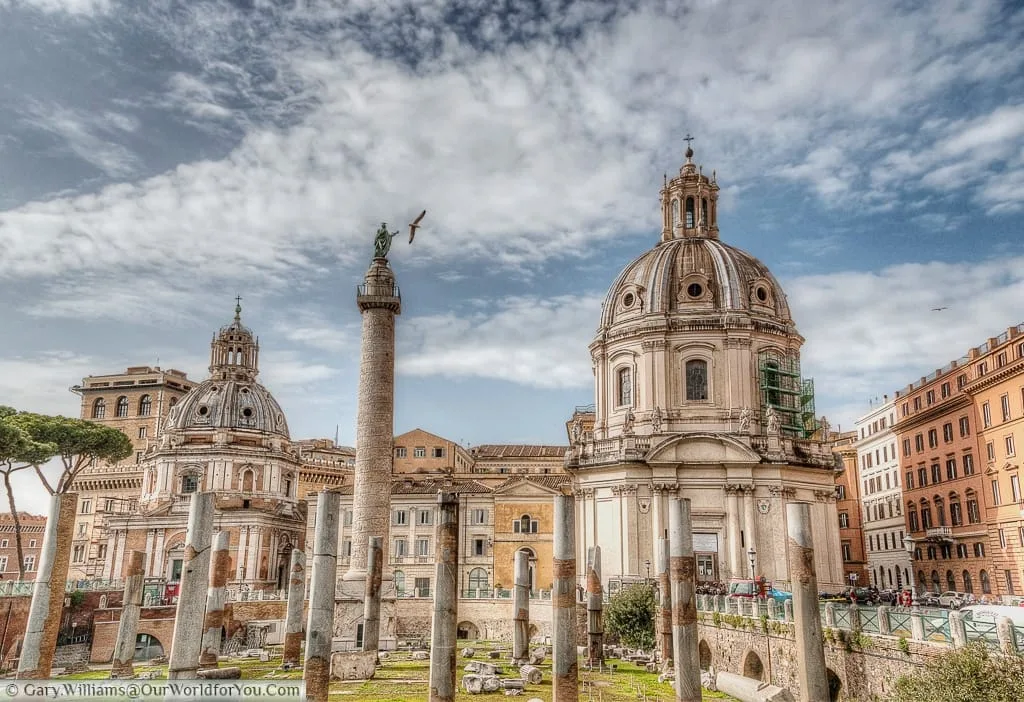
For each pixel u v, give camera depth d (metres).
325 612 35.56
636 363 80.25
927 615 31.70
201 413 117.75
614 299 84.81
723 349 78.38
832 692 39.28
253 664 54.75
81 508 135.50
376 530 63.09
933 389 90.81
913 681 27.77
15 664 63.44
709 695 42.78
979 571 80.31
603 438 80.88
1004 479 75.88
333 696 40.59
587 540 77.69
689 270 81.88
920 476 93.75
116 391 147.25
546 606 76.31
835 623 37.88
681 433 74.81
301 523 117.12
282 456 117.38
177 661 30.22
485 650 64.12
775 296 83.50
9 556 146.75
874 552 107.94
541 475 110.00
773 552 72.69
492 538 94.31
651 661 52.50
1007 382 75.31
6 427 78.75
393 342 65.50
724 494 73.62
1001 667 25.92
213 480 112.50
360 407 63.94
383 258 66.69
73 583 83.75
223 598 50.34
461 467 123.31
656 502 73.81
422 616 80.69
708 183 89.75
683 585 35.38
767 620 43.97
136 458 142.25
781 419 78.88
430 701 34.09
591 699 40.44
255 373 127.19
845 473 116.50
